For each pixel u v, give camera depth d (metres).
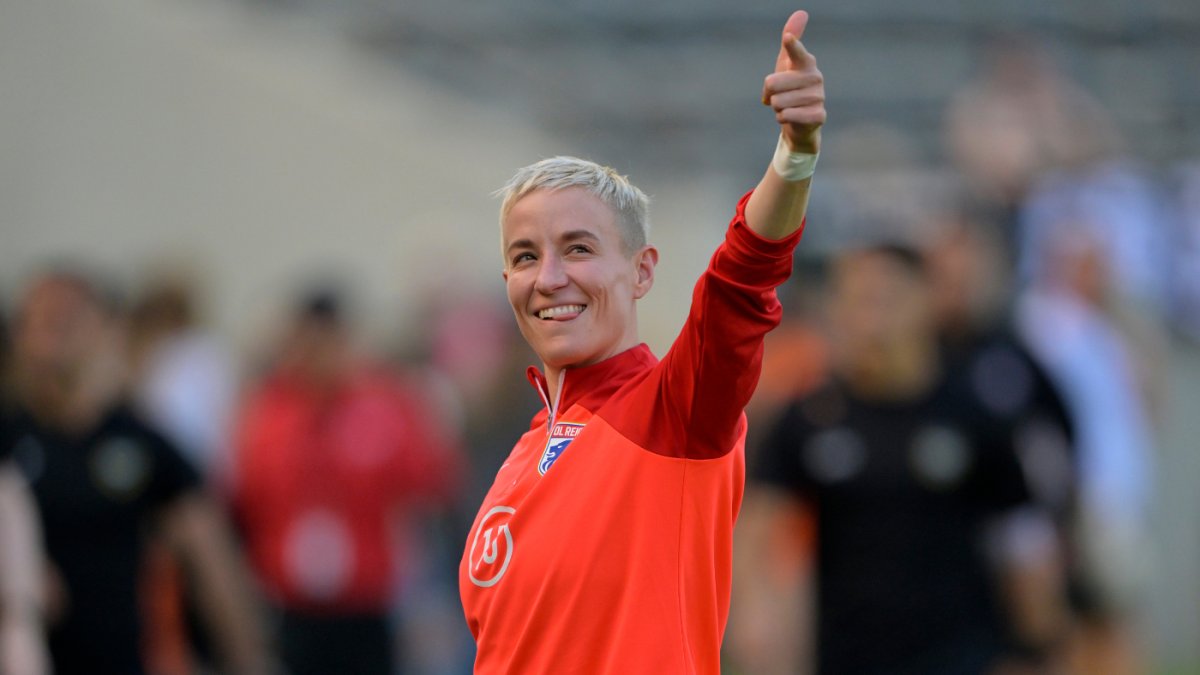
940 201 43.12
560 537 12.50
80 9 47.53
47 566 26.12
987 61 48.00
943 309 26.38
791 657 25.98
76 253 46.66
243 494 33.03
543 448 13.09
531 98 58.06
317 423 32.81
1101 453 30.88
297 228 49.03
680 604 12.40
